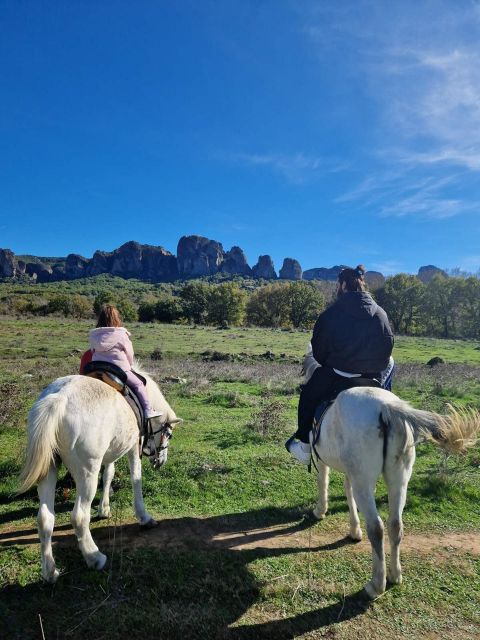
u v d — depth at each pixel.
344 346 4.20
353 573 4.01
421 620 3.46
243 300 64.06
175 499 5.50
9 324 40.00
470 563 4.26
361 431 3.54
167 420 5.21
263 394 12.17
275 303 67.12
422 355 28.34
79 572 3.79
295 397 12.66
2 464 6.38
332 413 3.90
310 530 4.81
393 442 3.50
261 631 3.30
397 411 3.46
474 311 58.94
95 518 4.92
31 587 3.58
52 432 3.38
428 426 3.41
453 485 6.00
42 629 3.01
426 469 6.72
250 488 5.87
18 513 5.03
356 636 3.29
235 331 46.25
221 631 3.28
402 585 3.83
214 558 4.13
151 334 37.75
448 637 3.31
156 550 4.18
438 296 59.53
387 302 62.22
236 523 4.91
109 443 3.86
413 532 4.88
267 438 7.96
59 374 14.28
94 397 3.74
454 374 17.31
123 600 3.50
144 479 6.02
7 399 9.13
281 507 5.35
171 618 3.34
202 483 5.94
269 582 3.82
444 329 61.47
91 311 61.97
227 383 14.80
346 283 4.46
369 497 3.55
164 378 14.62
